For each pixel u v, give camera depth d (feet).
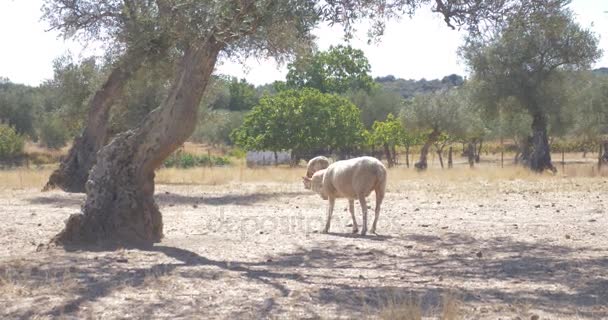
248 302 25.21
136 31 45.52
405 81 503.20
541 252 37.40
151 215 40.63
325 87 252.21
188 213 57.21
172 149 39.81
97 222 39.06
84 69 100.22
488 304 24.84
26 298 25.53
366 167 43.65
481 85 118.01
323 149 185.47
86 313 23.63
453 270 32.09
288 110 165.07
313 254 36.70
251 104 325.01
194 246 38.78
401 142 162.40
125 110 98.43
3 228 45.34
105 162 39.86
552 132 127.75
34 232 43.98
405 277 30.37
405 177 101.71
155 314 23.54
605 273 31.07
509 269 32.24
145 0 43.78
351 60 255.29
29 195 71.20
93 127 76.69
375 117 240.12
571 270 31.83
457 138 158.92
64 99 105.09
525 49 114.11
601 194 73.46
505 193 75.46
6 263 32.48
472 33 37.73
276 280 29.22
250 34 37.91
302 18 35.32
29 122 214.48
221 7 34.86
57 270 31.01
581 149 228.84
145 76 73.20
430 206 62.18
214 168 122.83
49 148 210.59
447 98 150.30
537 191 77.30
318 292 26.73
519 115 136.56
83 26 62.44
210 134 266.57
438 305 24.36
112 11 61.72
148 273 30.32
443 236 43.68
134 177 39.96
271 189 82.33
